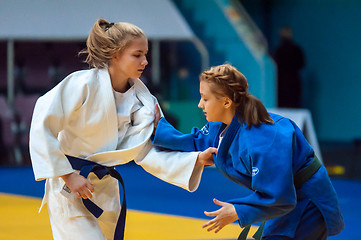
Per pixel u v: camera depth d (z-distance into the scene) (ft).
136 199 68.39
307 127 78.89
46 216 56.59
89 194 28.25
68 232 29.14
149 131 30.55
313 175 27.63
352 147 121.29
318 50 135.23
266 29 139.23
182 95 124.36
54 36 108.06
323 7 134.10
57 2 109.50
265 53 124.16
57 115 28.45
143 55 29.73
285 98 121.80
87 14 108.68
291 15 137.18
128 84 31.01
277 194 25.39
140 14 107.55
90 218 29.40
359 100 131.64
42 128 28.09
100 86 29.40
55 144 28.14
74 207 29.17
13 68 119.96
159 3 108.88
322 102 135.23
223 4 122.93
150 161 30.68
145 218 55.57
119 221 30.35
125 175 95.09
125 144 30.42
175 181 30.25
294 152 27.14
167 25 107.45
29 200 68.18
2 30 107.86
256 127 26.73
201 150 30.78
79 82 29.09
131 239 45.78
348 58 132.46
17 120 112.27
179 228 50.52
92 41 29.73
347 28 132.36
